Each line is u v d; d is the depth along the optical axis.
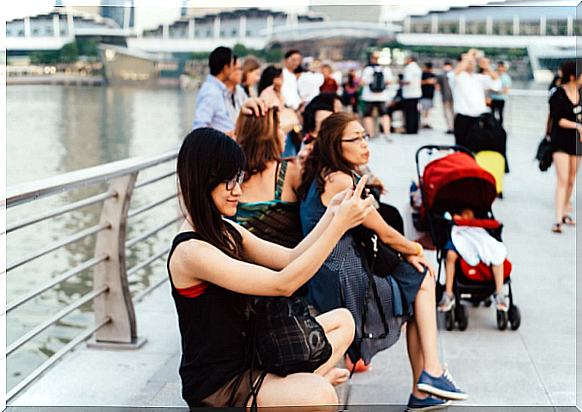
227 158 2.70
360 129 3.83
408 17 24.45
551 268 6.64
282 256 3.02
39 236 10.98
